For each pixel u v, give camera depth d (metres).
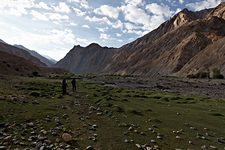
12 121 21.91
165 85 103.25
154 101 43.97
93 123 23.73
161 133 22.06
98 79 130.62
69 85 72.00
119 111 30.28
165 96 52.94
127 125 23.58
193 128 24.75
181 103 43.88
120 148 17.59
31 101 31.84
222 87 101.75
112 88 68.81
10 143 17.20
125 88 75.94
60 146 17.22
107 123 24.11
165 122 26.64
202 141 20.81
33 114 24.75
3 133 18.89
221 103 46.75
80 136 19.62
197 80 148.75
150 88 86.00
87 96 43.47
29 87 50.34
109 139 19.30
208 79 164.62
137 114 29.69
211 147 19.31
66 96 41.59
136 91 63.28
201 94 71.56
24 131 19.66
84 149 17.06
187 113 32.94
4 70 116.62
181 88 92.19
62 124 22.44
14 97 32.72
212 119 30.12
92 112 28.67
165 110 34.38
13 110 25.53
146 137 20.56
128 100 42.09
